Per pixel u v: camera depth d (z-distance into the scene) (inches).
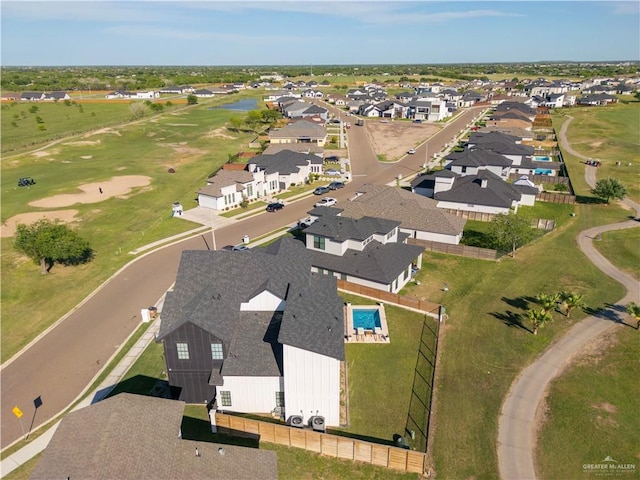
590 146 4650.6
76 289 1908.2
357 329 1553.9
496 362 1411.2
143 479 780.6
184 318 1197.7
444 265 2119.8
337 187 3380.9
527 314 1689.2
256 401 1214.3
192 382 1238.9
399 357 1441.9
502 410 1210.0
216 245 2329.0
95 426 868.0
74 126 6166.3
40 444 1115.3
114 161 4229.8
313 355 1103.6
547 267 2079.2
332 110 7701.8
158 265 2113.7
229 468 864.3
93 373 1382.9
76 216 2783.0
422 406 1229.1
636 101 7711.6
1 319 1699.1
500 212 2672.2
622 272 2017.7
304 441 1094.4
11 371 1398.9
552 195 3048.7
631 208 2874.0
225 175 3075.8
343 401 1242.0
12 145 4884.4
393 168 3988.7
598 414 1194.6
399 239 2191.2
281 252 1611.7
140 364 1418.6
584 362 1405.0
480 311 1717.5
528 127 5605.3
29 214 2807.6
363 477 1025.5
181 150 4712.1
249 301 1371.8
